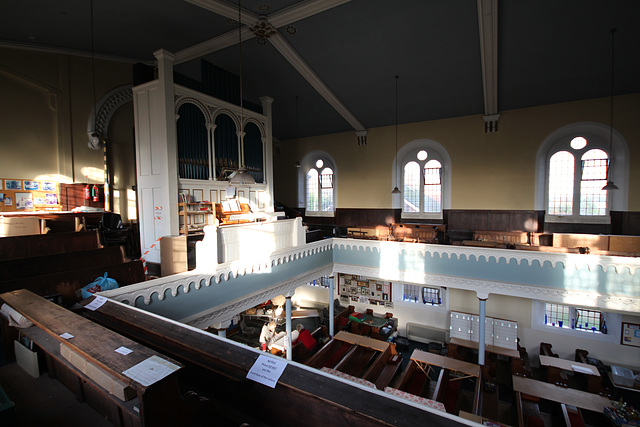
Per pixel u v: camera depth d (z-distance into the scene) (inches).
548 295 343.3
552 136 497.4
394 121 602.5
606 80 425.4
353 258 447.8
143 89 338.0
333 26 370.9
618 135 457.4
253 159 454.9
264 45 408.8
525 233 485.1
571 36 354.0
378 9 340.8
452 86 474.9
